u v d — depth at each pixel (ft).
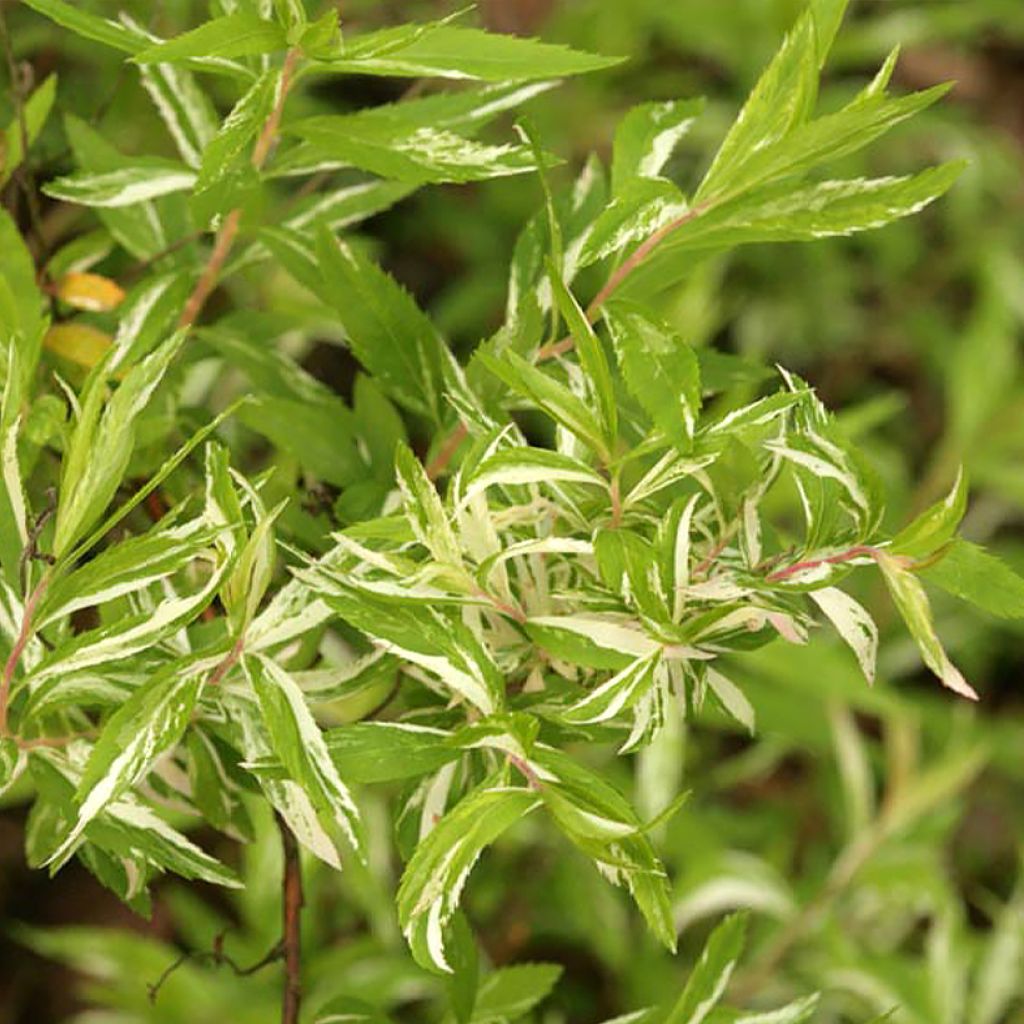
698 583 2.57
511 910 4.65
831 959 4.03
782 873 5.00
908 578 2.52
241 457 3.66
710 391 2.84
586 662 2.53
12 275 2.75
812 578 2.53
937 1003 3.95
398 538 2.52
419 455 3.05
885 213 2.63
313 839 2.56
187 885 5.27
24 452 2.71
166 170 2.87
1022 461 5.64
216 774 2.73
